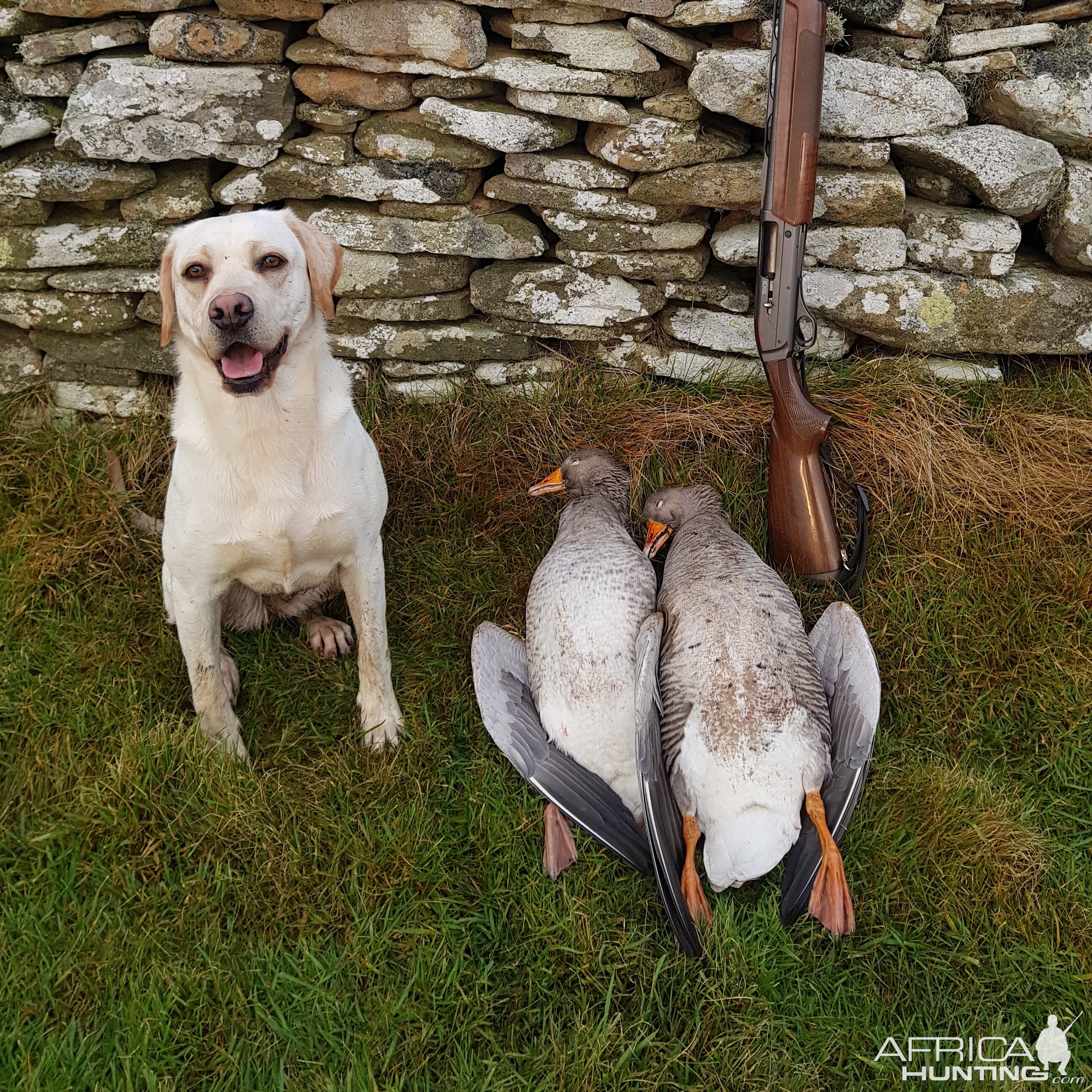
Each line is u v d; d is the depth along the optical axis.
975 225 3.40
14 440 3.56
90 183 3.38
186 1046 2.20
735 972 2.33
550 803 2.64
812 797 2.47
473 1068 2.19
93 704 2.90
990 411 3.54
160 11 3.26
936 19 3.33
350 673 3.13
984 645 3.11
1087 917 2.50
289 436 2.53
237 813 2.58
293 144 3.42
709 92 3.20
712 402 3.62
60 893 2.45
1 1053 2.16
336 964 2.34
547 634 2.74
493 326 3.71
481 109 3.32
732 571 2.78
